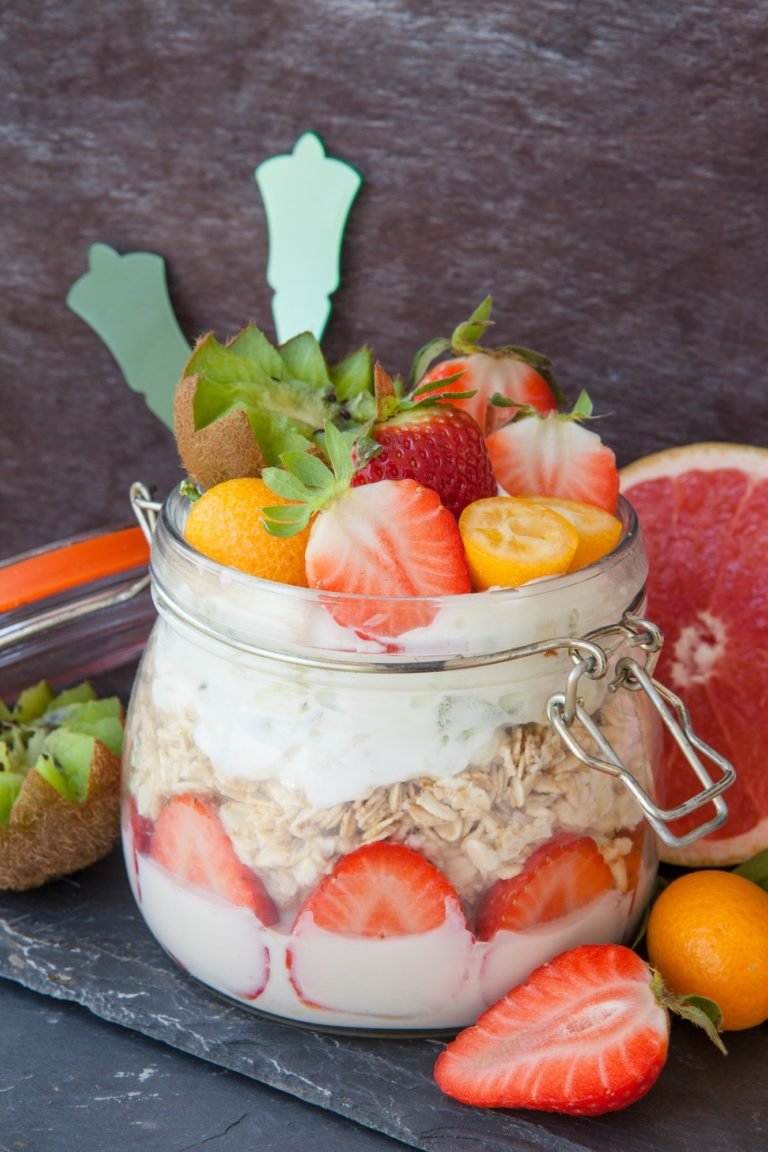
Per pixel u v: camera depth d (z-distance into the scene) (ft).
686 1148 1.47
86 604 1.81
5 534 2.17
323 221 1.91
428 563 1.46
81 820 1.68
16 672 1.83
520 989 1.51
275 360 1.60
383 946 1.50
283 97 1.90
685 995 1.54
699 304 1.81
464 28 1.81
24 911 1.69
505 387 1.65
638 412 1.87
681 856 1.76
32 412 2.11
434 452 1.50
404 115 1.86
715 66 1.73
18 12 1.95
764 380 1.81
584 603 1.48
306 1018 1.55
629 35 1.75
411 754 1.47
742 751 1.76
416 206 1.88
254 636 1.47
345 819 1.48
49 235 2.03
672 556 1.79
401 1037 1.55
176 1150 1.48
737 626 1.77
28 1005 1.62
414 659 1.45
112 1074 1.55
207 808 1.51
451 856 1.49
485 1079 1.48
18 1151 1.48
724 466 1.78
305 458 1.45
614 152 1.79
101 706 1.80
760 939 1.55
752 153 1.75
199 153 1.94
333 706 1.47
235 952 1.54
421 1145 1.48
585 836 1.52
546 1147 1.47
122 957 1.64
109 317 2.03
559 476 1.58
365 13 1.84
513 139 1.82
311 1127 1.51
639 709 1.55
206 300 2.00
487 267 1.88
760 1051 1.56
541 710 1.49
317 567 1.45
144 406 2.06
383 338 1.94
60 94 1.97
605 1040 1.48
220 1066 1.56
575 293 1.85
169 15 1.90
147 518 1.73
